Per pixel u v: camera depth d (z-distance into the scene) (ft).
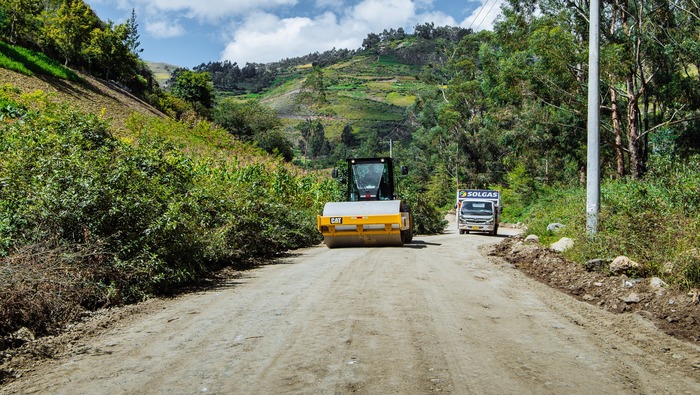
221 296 28.12
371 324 20.54
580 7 103.35
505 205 191.72
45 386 14.58
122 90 197.98
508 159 197.77
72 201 27.20
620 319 22.71
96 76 203.10
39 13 201.46
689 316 22.66
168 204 32.96
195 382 14.43
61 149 31.27
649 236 34.58
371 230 57.21
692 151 103.81
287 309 23.80
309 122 508.53
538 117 122.21
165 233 31.01
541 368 15.51
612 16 101.30
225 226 42.91
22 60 147.64
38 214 26.86
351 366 15.46
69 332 20.79
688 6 92.32
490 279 33.22
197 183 47.09
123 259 28.94
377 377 14.48
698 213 35.37
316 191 87.30
